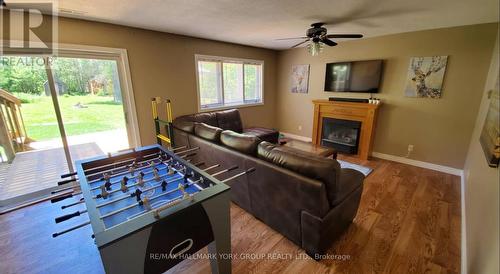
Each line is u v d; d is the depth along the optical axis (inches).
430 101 137.3
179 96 153.3
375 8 94.0
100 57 116.6
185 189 59.4
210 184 56.4
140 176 62.0
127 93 128.8
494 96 71.1
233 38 159.3
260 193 80.9
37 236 81.1
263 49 206.1
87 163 68.9
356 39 162.9
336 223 71.4
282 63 220.7
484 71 117.6
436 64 131.0
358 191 80.4
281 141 163.0
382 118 159.9
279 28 128.3
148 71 134.9
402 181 124.7
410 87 143.1
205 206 47.7
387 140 160.4
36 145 108.1
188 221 45.4
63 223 88.1
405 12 98.7
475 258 54.2
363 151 161.8
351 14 102.1
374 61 154.5
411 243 76.8
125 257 38.2
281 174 69.4
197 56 158.4
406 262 69.0
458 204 100.5
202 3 87.9
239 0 84.9
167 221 41.8
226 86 185.8
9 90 99.2
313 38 118.6
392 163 153.6
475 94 122.0
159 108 143.4
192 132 119.3
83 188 53.3
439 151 138.9
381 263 68.8
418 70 138.0
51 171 112.8
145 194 56.9
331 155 145.3
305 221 67.7
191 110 162.9
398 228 84.6
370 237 79.9
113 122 128.2
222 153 92.3
